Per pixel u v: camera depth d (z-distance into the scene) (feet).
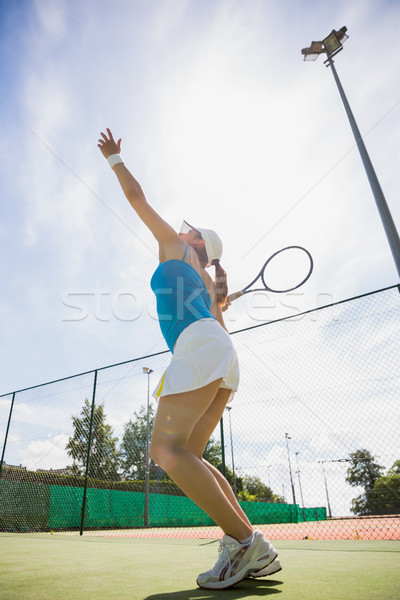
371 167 16.53
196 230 5.24
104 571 5.10
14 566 5.72
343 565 5.28
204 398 3.60
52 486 28.02
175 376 3.60
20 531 24.90
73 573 4.91
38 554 7.82
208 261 5.24
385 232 15.10
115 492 32.50
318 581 3.90
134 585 3.97
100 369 21.26
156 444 3.62
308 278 8.25
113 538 15.01
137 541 12.85
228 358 3.76
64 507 28.32
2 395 24.68
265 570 3.79
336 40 20.66
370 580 3.91
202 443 4.28
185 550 8.84
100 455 24.38
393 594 3.15
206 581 3.66
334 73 20.38
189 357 3.65
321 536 21.80
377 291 14.93
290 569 4.90
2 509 24.61
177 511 33.99
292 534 23.29
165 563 6.07
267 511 41.01
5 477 25.48
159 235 4.49
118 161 4.68
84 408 21.24
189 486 3.51
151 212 4.51
